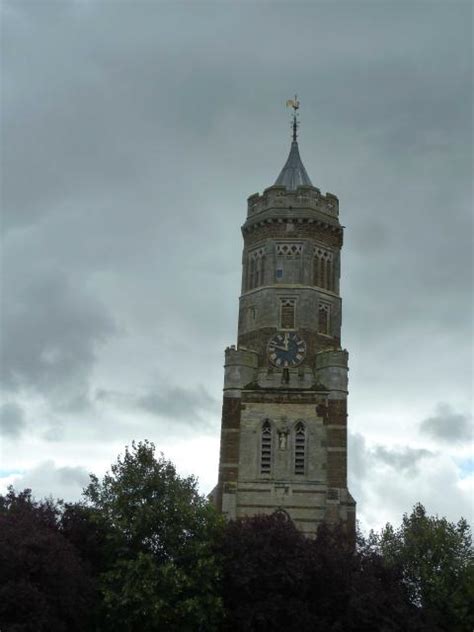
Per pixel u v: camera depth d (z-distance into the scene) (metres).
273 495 94.38
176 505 70.19
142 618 66.06
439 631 72.06
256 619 68.31
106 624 67.19
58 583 62.97
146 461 72.75
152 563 66.06
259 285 104.88
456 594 75.56
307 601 70.81
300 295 102.94
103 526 71.00
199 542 69.38
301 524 93.12
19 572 62.19
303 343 100.62
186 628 66.44
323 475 94.88
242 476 95.44
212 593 68.56
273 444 96.44
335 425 96.50
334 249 107.31
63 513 73.81
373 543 79.25
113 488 71.56
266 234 106.06
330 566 71.69
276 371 99.38
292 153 115.94
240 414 97.81
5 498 74.06
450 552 78.44
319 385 98.50
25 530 64.81
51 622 61.78
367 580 71.50
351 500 93.62
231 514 93.12
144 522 69.12
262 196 108.19
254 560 70.12
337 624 68.94
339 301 105.50
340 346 103.50
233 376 99.06
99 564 70.19
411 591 76.38
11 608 60.12
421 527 81.12
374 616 69.31
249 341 102.69
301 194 106.81
